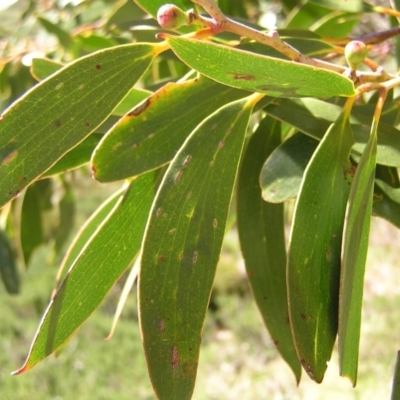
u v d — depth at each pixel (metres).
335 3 0.36
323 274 0.26
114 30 0.47
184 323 0.26
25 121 0.26
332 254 0.26
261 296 0.33
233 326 1.91
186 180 0.26
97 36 0.50
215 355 1.79
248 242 0.33
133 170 0.28
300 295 0.26
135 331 1.90
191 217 0.26
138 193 0.29
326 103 0.30
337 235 0.26
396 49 0.39
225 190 0.27
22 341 1.88
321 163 0.26
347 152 0.27
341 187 0.26
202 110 0.29
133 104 0.33
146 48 0.27
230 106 0.27
